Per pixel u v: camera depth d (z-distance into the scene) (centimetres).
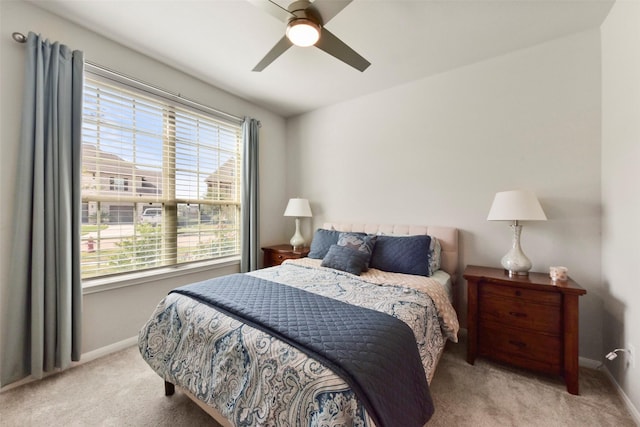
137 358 213
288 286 182
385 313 140
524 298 187
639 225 150
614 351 169
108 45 219
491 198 243
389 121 301
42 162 179
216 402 119
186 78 273
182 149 278
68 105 192
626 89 164
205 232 301
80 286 198
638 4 152
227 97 314
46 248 182
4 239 173
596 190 202
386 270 241
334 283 199
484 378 187
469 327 206
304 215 337
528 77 226
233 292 166
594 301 201
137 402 162
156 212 258
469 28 201
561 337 176
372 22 194
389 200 301
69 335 190
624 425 146
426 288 187
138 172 243
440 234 258
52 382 180
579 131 207
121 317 229
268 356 109
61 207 187
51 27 190
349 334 114
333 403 89
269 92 314
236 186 336
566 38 211
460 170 258
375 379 95
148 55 241
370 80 283
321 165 359
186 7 184
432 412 117
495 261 241
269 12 150
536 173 223
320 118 360
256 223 341
